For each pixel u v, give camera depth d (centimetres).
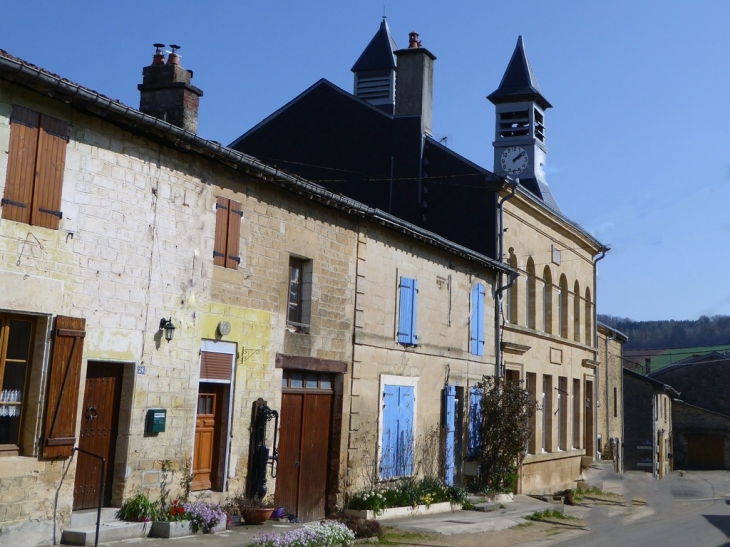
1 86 973
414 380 1852
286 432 1459
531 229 2566
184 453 1224
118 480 1130
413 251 1864
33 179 1007
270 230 1416
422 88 2441
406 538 1436
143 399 1156
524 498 2242
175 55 1437
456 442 2052
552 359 2708
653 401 4212
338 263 1598
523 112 3061
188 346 1231
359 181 2450
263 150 2583
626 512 2269
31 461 999
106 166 1107
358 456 1642
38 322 1025
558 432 2798
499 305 2284
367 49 3008
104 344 1097
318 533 1214
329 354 1562
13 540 973
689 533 1770
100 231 1094
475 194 2334
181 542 1095
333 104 2534
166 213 1199
